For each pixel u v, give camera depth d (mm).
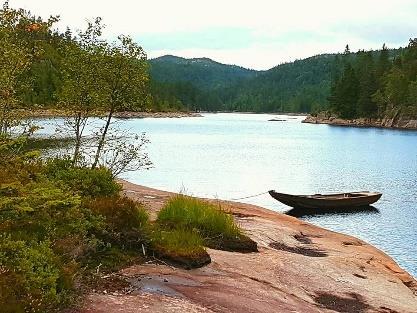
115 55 15953
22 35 14609
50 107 16234
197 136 78125
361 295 10117
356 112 127875
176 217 11289
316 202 25812
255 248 11633
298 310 8141
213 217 11477
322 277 10672
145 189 19422
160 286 7734
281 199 25625
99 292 6992
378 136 86812
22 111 13406
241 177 36562
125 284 7520
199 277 8656
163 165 41438
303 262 11352
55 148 23484
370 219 24172
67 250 7480
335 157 52344
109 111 16766
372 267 12500
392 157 53031
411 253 17969
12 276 5734
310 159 50219
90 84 16016
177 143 64250
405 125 112375
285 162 47062
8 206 6973
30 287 5746
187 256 9023
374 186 34531
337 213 25672
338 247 14094
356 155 54562
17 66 12922
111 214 9000
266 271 10055
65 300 6125
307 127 116375
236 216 16125
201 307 7180
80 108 16172
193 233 10266
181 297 7430
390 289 11000
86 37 16031
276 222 16031
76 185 10477
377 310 9484
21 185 7371
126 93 16359
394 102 118625
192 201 12000
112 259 8352
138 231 9070
